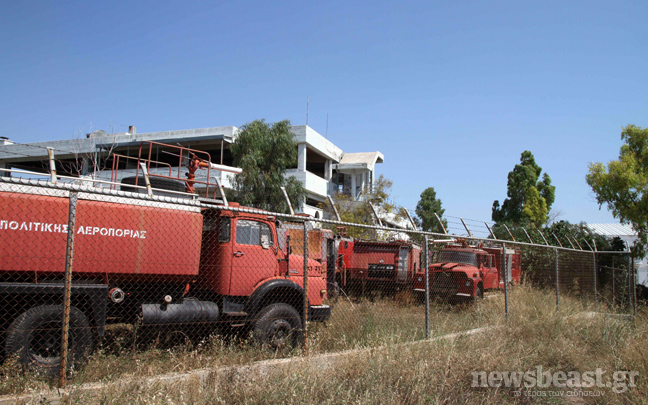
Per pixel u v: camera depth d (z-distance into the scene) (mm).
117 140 26406
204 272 6949
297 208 22672
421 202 47812
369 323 8062
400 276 14023
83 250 5527
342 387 4977
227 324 6891
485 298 12984
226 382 4832
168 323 6246
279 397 4516
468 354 6449
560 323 9219
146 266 5992
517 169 40969
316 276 8016
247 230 7230
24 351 4871
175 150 27422
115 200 5859
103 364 5234
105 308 5570
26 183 4301
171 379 4719
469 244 16141
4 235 5070
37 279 5352
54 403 4059
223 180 21641
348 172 33625
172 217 6270
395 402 4754
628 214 21906
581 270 13812
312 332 7223
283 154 22297
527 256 16641
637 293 17469
